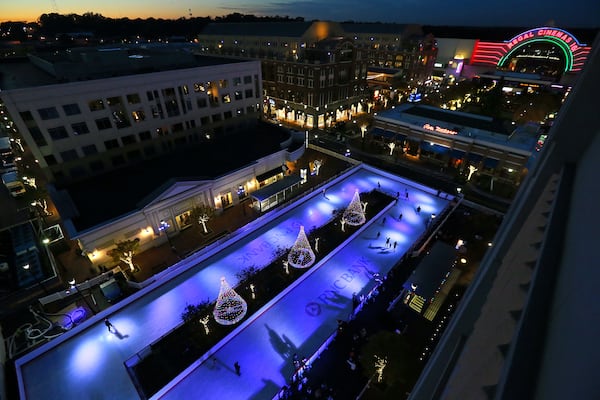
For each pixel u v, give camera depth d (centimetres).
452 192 5441
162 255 4050
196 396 2550
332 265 3847
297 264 3641
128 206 3981
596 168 535
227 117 6025
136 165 4862
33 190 5309
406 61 11150
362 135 7588
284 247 4106
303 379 2675
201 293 3441
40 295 3450
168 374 2644
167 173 4709
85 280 3634
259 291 3412
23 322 3181
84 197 4122
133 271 3772
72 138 4219
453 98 9700
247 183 5144
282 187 5075
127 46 11244
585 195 528
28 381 2609
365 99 9556
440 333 3083
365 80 9138
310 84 7788
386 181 5734
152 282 3544
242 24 10044
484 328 640
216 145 5656
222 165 5031
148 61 5606
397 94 10625
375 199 5028
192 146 5547
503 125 6056
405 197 5181
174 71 4938
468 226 4478
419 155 6612
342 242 4125
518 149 5259
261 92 6419
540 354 353
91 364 2739
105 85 4291
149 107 4838
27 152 7119
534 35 11531
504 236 949
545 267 487
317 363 2811
